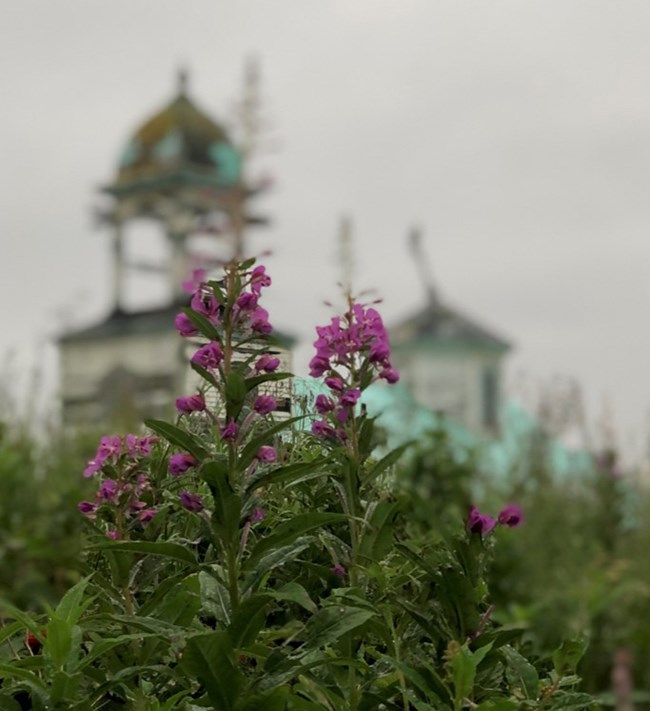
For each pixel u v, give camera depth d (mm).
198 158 40594
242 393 3164
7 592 7703
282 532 3174
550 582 9359
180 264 36594
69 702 3211
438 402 34906
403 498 3809
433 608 3527
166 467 3844
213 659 3016
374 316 3686
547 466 12258
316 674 3500
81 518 3691
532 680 3430
